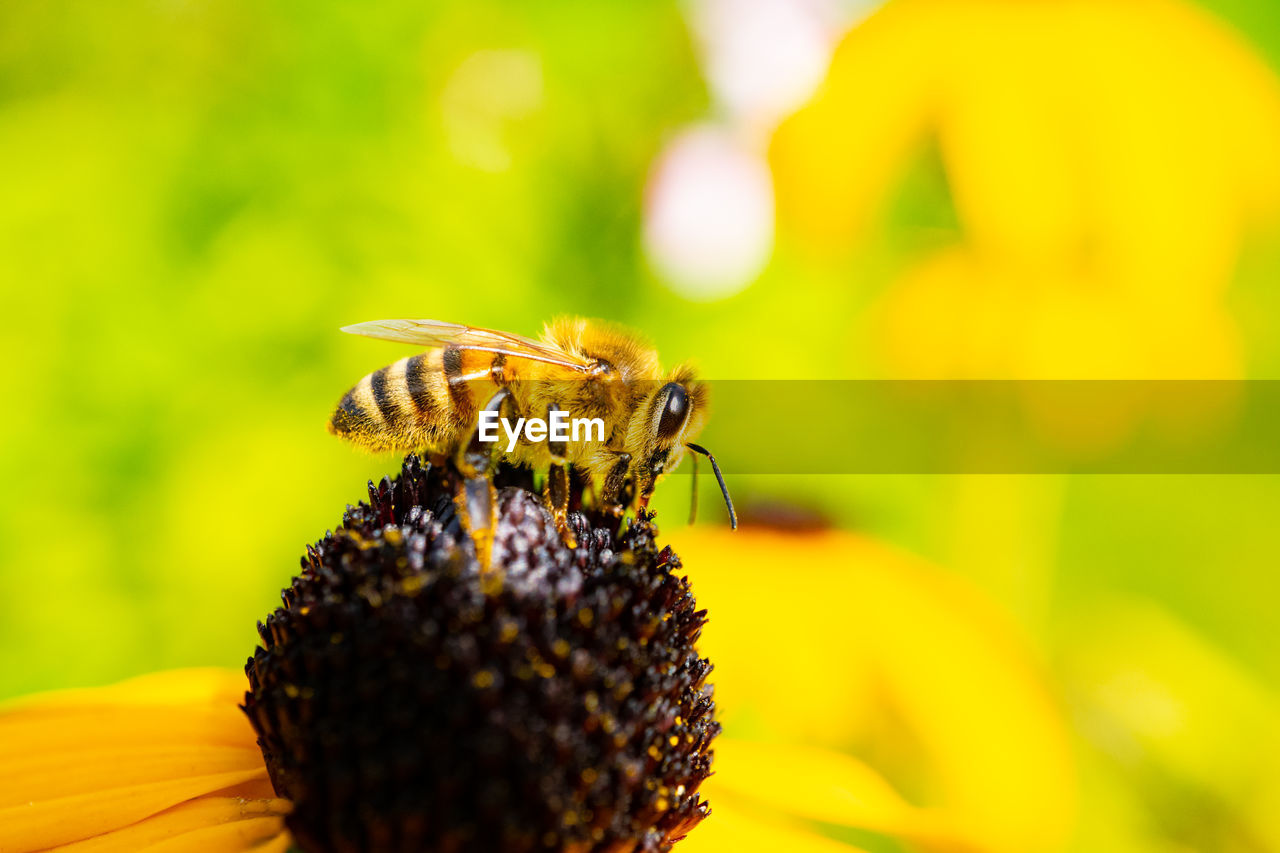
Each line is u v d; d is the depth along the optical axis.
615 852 0.07
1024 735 0.09
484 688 0.07
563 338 0.08
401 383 0.08
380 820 0.07
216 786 0.08
